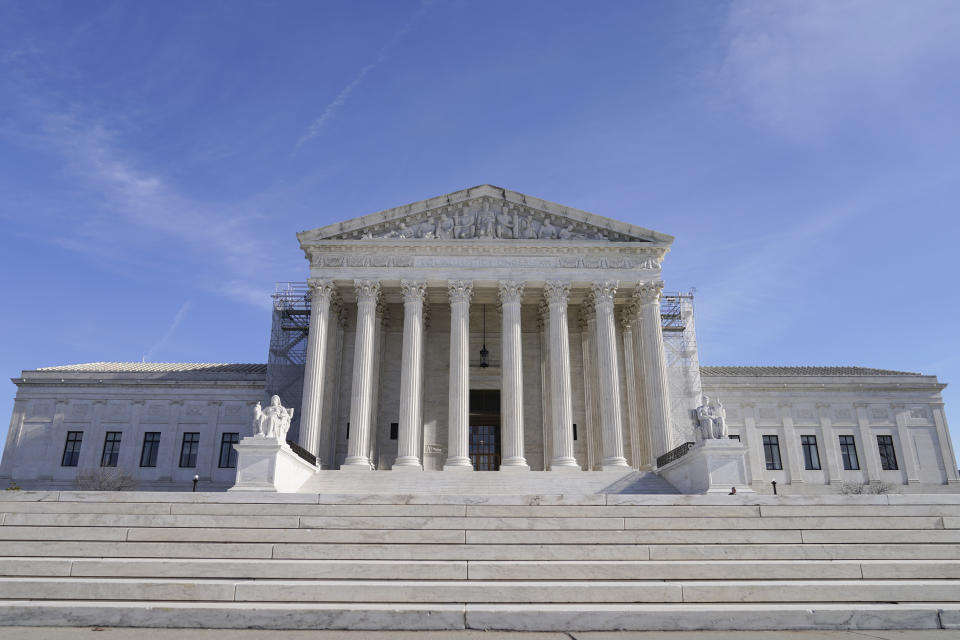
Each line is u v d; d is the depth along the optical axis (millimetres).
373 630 16031
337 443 52469
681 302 65062
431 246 50469
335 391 52406
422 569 19234
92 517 23719
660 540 22609
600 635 15656
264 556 21438
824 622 16438
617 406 47594
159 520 23766
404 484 41594
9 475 63312
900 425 66250
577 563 19594
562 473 43781
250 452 35750
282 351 62531
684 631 16062
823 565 19703
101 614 16469
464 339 48625
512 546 21703
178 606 16719
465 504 25641
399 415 50562
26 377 66250
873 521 23922
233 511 25062
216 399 65250
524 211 52188
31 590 17922
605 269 50656
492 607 16844
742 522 23844
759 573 19500
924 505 25062
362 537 22594
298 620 16234
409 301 49344
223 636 15336
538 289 52469
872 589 18250
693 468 37750
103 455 64250
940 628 16469
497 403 56250
